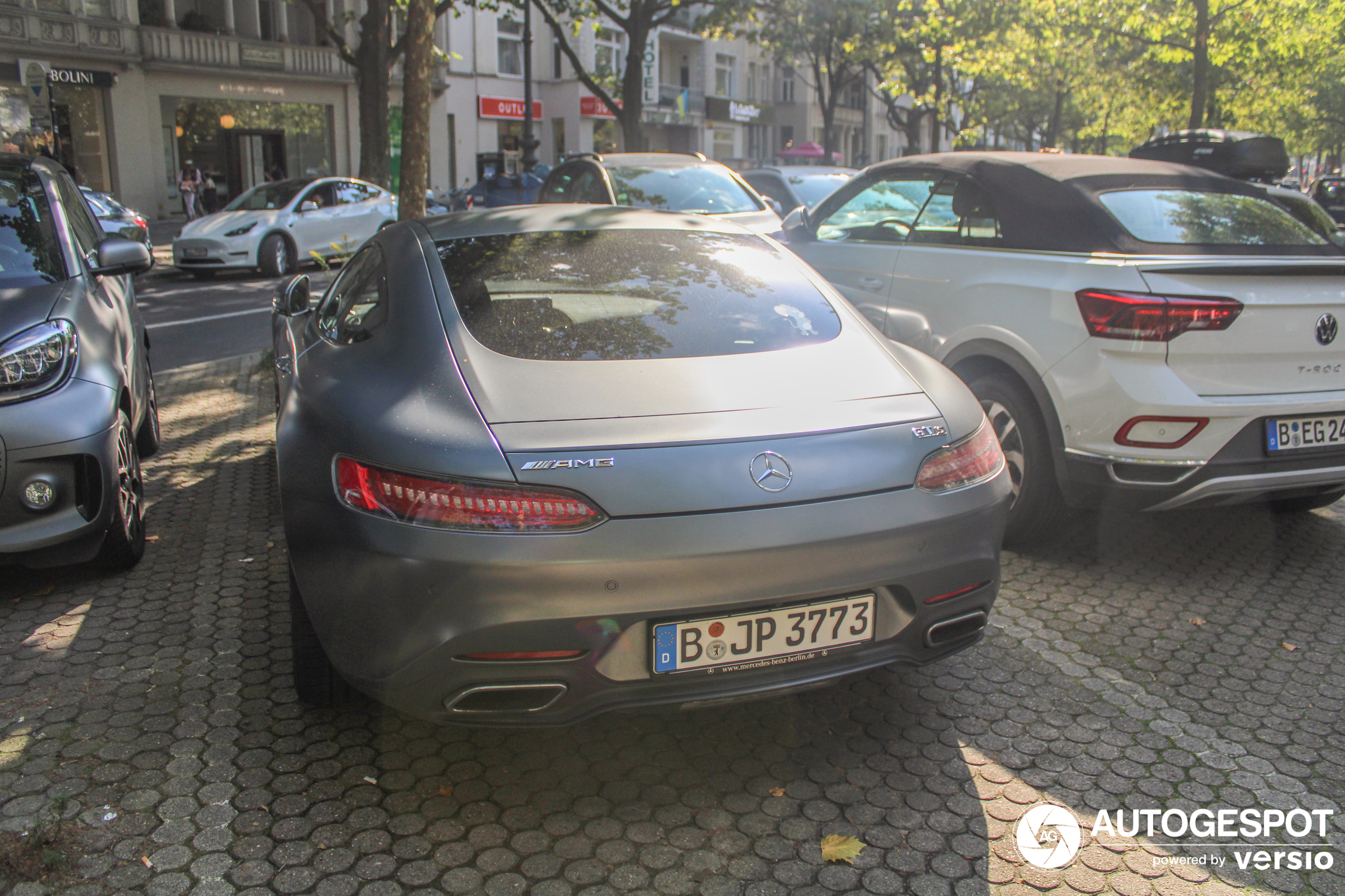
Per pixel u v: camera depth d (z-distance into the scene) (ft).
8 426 11.61
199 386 25.55
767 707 9.98
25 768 8.78
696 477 7.44
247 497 16.52
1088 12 55.72
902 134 225.97
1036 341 13.11
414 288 9.70
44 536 11.85
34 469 11.77
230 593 12.63
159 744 9.18
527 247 10.65
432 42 24.57
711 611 7.47
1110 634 11.57
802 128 185.37
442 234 10.92
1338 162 173.58
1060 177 14.33
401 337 9.05
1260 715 9.81
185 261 50.16
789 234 18.90
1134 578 13.21
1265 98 73.51
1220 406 11.80
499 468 7.33
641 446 7.55
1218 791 8.61
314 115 107.86
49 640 11.30
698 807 8.36
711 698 7.66
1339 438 12.47
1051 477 13.43
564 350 8.76
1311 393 12.35
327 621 8.06
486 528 7.20
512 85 131.85
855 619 7.88
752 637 7.63
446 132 123.34
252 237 50.44
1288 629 11.71
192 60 94.79
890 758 9.07
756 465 7.59
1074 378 12.58
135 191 92.53
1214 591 12.84
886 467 7.95
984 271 14.28
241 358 29.35
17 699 10.00
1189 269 11.89
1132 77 74.13
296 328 13.05
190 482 17.38
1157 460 12.02
